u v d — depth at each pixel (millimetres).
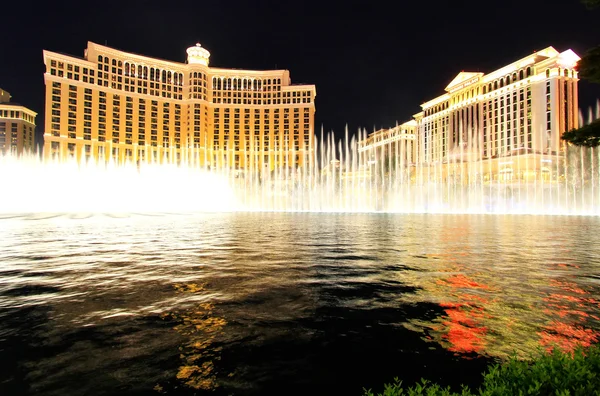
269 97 150250
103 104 126750
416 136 144375
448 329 5262
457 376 3918
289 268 9578
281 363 4223
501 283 7973
